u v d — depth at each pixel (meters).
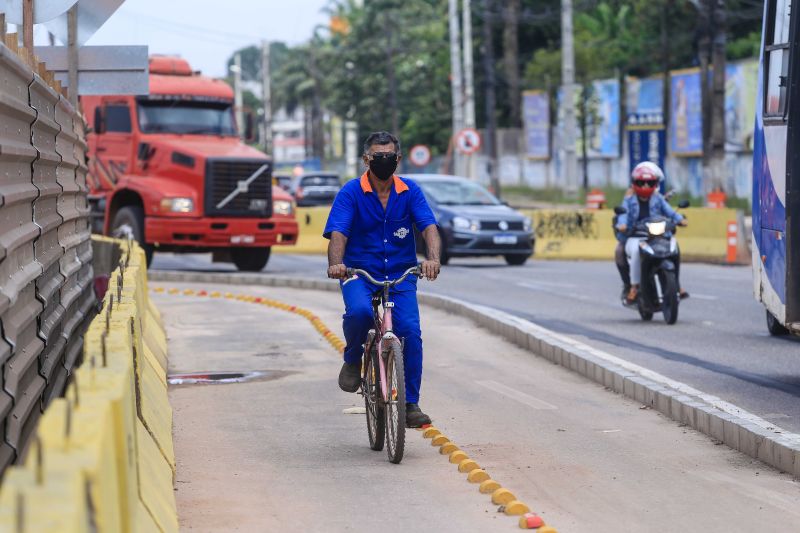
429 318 28.88
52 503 4.43
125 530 6.67
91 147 45.44
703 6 79.25
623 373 18.42
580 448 14.22
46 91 13.99
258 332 26.23
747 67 81.25
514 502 11.16
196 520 10.82
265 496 11.80
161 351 20.56
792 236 18.84
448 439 14.51
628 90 98.38
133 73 24.78
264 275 42.59
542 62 111.06
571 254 53.12
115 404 6.33
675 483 12.46
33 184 12.58
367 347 14.12
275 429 15.45
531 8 122.69
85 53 24.70
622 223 27.36
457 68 88.75
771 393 17.80
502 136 115.19
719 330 25.98
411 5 145.25
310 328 26.98
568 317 28.88
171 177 43.56
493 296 34.53
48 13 19.25
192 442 14.60
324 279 39.41
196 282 42.72
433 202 49.34
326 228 13.84
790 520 10.99
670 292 26.84
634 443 14.53
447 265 48.53
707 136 80.31
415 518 10.95
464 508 11.34
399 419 13.03
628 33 109.44
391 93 125.25
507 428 15.48
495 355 22.61
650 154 60.19
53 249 14.64
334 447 14.30
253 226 43.97
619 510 11.33
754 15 94.12
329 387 18.84
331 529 10.56
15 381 9.91
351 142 183.25
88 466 4.92
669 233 27.34
